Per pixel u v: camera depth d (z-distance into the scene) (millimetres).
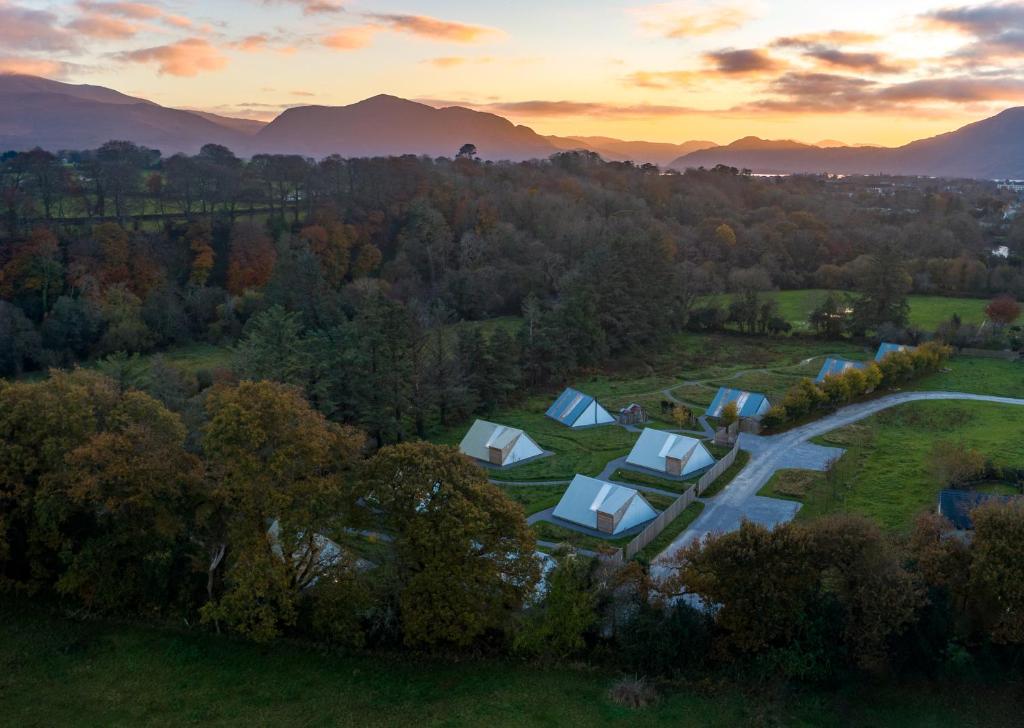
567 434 86375
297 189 171125
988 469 65562
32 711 35781
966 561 40062
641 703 36750
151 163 196000
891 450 76938
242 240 138500
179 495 41969
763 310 132500
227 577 41562
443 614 38219
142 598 44062
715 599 39344
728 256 172750
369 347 83375
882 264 124688
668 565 45562
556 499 67375
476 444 78688
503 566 40219
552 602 40125
